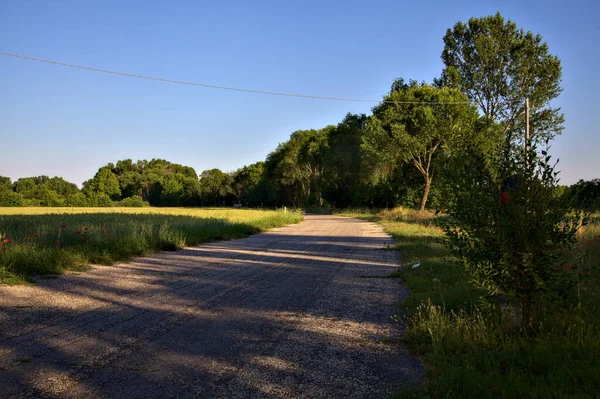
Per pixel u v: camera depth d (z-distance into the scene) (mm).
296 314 6719
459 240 5391
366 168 44875
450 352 4738
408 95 40500
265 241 19578
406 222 32500
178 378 4121
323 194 74625
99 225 18516
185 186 124312
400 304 7234
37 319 5988
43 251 10250
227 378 4152
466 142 5824
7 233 13109
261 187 103438
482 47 40750
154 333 5551
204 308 6977
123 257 12508
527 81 40281
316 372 4367
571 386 3572
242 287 8797
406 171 49219
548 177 5059
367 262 12688
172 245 15508
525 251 4930
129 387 3881
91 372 4199
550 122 39594
